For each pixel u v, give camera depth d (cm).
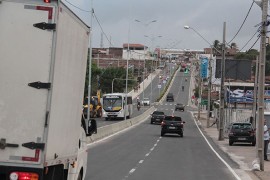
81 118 1138
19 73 845
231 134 4075
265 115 3309
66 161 983
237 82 11519
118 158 2598
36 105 842
